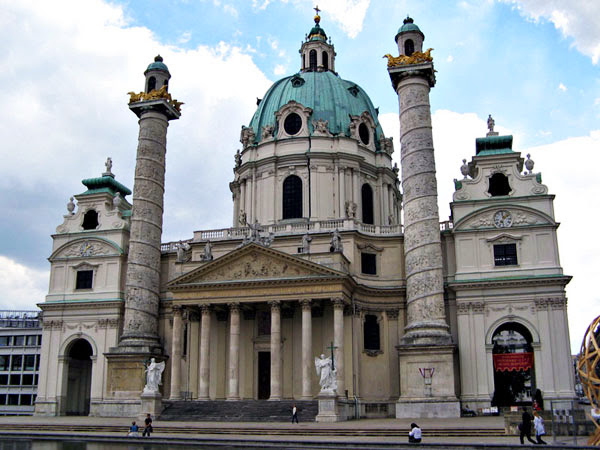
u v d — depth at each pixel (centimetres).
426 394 5253
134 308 6262
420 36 6138
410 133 5847
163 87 6681
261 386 6144
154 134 6662
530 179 6016
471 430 3931
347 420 5259
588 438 3269
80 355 7119
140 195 6512
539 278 5688
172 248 6894
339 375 5506
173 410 5456
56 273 6950
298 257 5750
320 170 7088
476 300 5828
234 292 5891
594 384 2959
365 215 7294
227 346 6266
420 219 5653
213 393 6162
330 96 7544
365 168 7356
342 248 6056
